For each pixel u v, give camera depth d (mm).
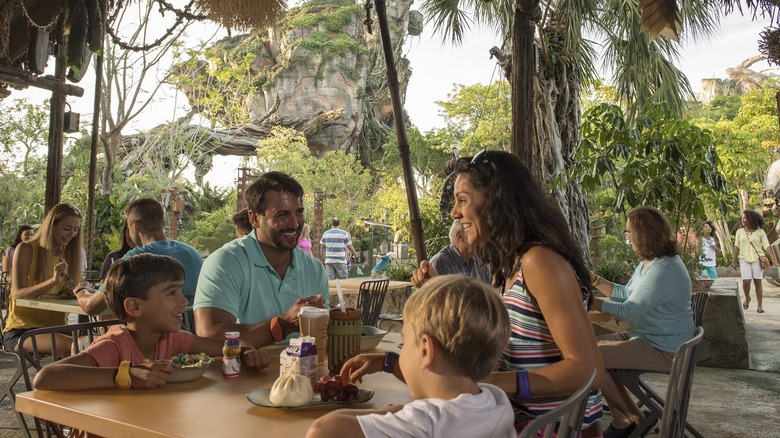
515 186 1854
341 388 1730
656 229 3506
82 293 3869
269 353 2506
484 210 1890
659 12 3422
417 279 2504
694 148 6648
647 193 6703
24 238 7215
